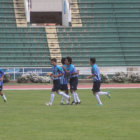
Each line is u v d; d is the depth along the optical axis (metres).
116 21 169.00
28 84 130.75
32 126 41.66
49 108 59.00
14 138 35.09
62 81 68.44
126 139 34.69
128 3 175.38
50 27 164.12
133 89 107.69
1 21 164.50
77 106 62.31
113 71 144.00
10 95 87.56
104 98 79.19
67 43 158.62
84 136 36.12
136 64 154.88
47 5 180.00
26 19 167.00
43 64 149.62
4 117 48.47
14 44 156.25
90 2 174.75
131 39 162.88
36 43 157.38
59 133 37.59
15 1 172.88
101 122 44.34
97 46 158.38
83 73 140.75
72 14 170.38
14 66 147.50
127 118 47.56
